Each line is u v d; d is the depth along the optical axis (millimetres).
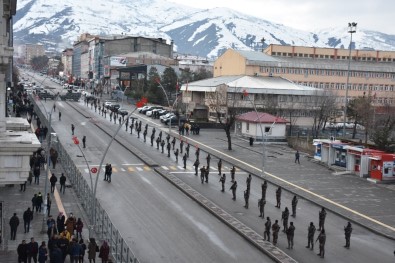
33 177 47375
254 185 51219
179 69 155000
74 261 26172
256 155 69625
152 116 108812
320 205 43781
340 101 125562
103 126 90875
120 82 152000
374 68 134500
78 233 30359
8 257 26812
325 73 130125
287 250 31875
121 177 51156
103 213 32406
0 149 20922
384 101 126312
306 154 72438
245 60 120438
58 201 39625
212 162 62688
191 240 32594
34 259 26094
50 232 29719
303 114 99812
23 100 115688
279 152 73500
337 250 32531
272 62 123312
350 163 59500
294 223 38281
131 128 83938
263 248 31281
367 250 32844
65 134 78562
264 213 40250
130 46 187250
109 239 30656
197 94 112062
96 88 177250
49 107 117938
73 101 139500
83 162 57562
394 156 55062
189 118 104312
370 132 84250
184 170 56375
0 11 22359
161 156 64562
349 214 41344
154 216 37625
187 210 39906
